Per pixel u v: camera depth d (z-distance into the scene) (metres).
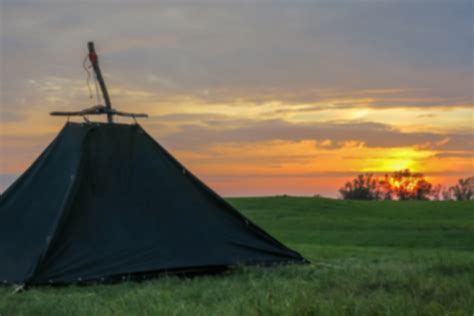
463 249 22.55
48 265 12.72
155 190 14.65
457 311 7.72
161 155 15.17
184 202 14.75
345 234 29.41
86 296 10.95
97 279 12.87
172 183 14.92
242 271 13.76
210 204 14.98
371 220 37.91
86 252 13.17
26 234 13.42
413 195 79.31
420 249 21.44
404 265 13.42
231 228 14.77
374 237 27.53
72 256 13.02
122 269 13.12
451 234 27.88
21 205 14.08
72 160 14.24
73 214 13.56
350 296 8.75
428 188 78.88
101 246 13.38
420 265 12.93
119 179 14.47
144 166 14.84
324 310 7.88
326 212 48.09
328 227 34.25
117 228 13.75
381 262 14.85
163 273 13.39
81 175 14.05
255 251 14.60
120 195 14.27
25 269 12.62
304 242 26.53
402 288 9.72
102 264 13.10
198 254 13.95
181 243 14.02
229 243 14.46
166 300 9.76
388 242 25.53
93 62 15.31
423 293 9.16
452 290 9.16
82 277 12.79
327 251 19.73
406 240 25.92
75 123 14.93
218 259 14.04
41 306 10.08
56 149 14.74
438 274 11.22
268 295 9.09
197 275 13.91
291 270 13.51
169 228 14.19
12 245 13.33
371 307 7.95
